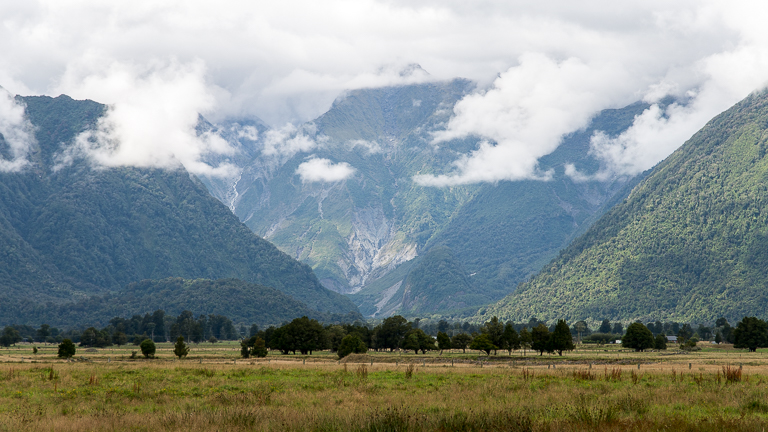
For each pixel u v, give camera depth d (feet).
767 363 399.65
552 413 126.41
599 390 179.22
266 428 111.65
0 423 121.29
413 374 266.77
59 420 127.03
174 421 119.65
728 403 144.66
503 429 109.09
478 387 192.95
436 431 108.37
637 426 109.50
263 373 282.36
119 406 154.40
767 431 106.83
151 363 414.00
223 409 130.93
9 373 268.41
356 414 120.67
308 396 169.58
